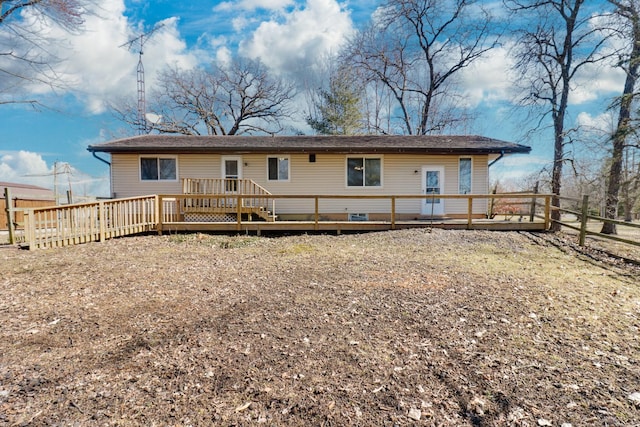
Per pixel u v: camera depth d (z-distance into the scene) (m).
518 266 6.59
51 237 8.35
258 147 12.66
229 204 12.97
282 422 2.29
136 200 10.09
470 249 8.11
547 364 3.00
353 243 8.96
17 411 2.35
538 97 12.89
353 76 25.30
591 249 8.46
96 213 9.34
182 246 8.72
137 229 10.06
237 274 5.96
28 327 3.72
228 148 12.62
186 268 6.41
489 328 3.70
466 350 3.23
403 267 6.33
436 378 2.79
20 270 6.14
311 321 3.87
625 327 3.79
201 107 27.22
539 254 7.83
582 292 5.01
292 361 3.03
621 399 2.53
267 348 3.26
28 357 3.08
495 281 5.46
